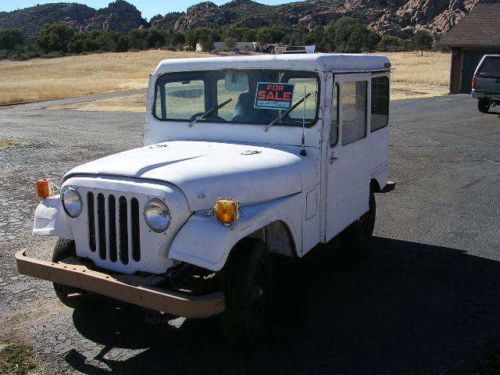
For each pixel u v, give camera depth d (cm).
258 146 476
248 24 19312
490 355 412
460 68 3036
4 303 499
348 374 386
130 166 398
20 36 14200
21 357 407
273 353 413
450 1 18438
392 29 17150
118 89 4162
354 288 534
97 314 477
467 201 872
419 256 626
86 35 12712
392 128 1681
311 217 469
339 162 505
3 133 1780
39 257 609
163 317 398
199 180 383
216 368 393
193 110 515
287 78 475
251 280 388
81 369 392
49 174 1075
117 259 390
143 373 388
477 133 1578
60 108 2855
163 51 10519
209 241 359
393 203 861
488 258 621
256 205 407
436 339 435
